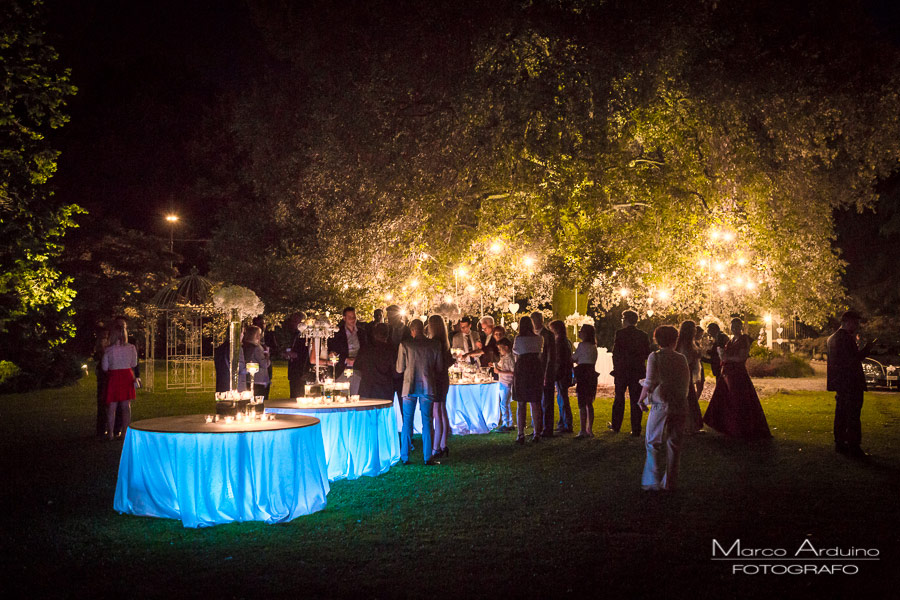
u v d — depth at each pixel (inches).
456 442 438.0
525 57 575.2
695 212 647.8
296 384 430.6
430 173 615.8
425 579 191.6
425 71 622.2
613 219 670.5
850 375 369.1
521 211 658.2
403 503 274.8
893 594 182.7
